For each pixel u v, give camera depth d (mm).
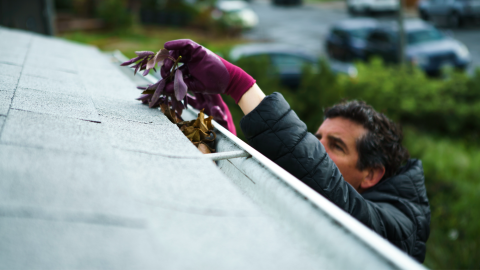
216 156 997
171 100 1274
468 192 5367
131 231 627
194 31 22391
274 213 831
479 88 7891
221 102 1465
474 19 20828
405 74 8203
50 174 738
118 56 2596
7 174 717
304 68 5500
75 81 1607
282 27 25188
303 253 661
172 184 798
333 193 1217
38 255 546
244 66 5527
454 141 7477
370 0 25156
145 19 23734
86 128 988
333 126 1644
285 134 1221
